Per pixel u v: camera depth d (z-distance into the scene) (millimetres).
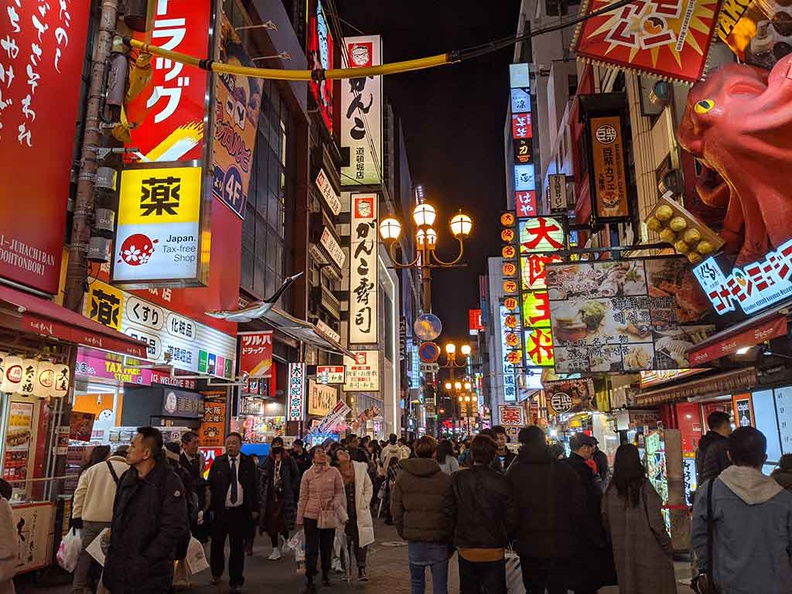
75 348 9547
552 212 20734
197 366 14477
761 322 7305
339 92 35469
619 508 5480
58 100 9398
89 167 9383
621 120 16000
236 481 8336
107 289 10766
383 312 48875
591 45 9055
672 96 12641
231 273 16781
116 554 4496
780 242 8922
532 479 5594
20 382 8266
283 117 26078
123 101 9586
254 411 21625
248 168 17875
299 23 28453
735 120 9094
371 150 34719
